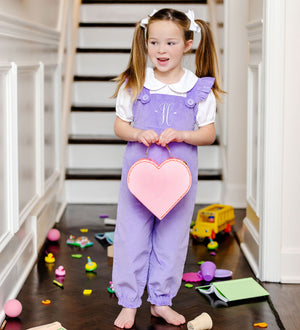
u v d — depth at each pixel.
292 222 2.81
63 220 3.95
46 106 3.56
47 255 3.18
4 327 2.29
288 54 2.72
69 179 4.37
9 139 2.48
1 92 2.39
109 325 2.32
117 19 5.21
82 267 3.00
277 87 2.72
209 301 2.58
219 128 4.54
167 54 2.14
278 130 2.74
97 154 4.56
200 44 2.32
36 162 3.21
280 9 2.68
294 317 2.41
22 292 2.64
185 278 2.83
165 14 2.13
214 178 4.39
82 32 5.03
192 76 2.24
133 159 2.27
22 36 2.78
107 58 4.89
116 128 2.28
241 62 4.17
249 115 3.27
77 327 2.29
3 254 2.46
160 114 2.20
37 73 3.17
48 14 3.66
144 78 2.22
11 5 2.62
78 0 4.95
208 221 3.57
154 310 2.38
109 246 3.26
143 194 2.16
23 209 2.84
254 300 2.59
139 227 2.26
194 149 2.29
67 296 2.61
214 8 4.73
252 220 3.25
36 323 2.33
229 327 2.31
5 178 2.47
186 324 2.33
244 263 3.12
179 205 2.26
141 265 2.30
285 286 2.77
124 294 2.31
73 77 4.72
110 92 4.78
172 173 2.15
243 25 4.14
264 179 2.78
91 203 4.45
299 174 2.78
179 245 2.29
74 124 4.69
